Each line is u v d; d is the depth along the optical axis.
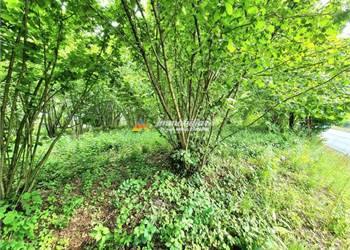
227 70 2.67
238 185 3.35
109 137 5.84
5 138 2.34
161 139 4.97
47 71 2.37
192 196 2.77
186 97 3.25
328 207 3.25
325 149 7.23
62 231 2.20
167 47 2.77
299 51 2.48
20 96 2.34
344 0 2.00
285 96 2.71
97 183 3.08
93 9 2.12
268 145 5.34
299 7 2.27
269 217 2.72
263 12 1.74
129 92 3.33
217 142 3.59
